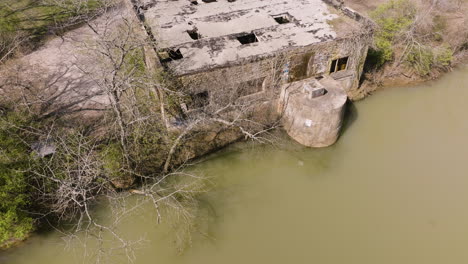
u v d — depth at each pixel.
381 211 17.41
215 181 18.61
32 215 15.79
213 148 19.72
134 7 21.83
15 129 17.41
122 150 16.92
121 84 14.51
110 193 16.86
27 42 26.39
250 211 17.33
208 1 23.58
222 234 16.34
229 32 20.36
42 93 22.33
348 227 16.72
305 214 17.27
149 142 18.12
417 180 18.84
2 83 23.00
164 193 17.58
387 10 25.66
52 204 15.87
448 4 29.91
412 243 16.08
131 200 17.36
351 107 22.88
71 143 17.30
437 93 24.33
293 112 19.48
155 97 18.55
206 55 18.52
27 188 15.50
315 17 21.84
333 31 20.52
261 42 19.61
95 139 18.52
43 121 20.06
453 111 23.00
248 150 19.98
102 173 15.12
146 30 19.36
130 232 16.11
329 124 18.91
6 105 21.14
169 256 15.40
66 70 24.23
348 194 18.17
